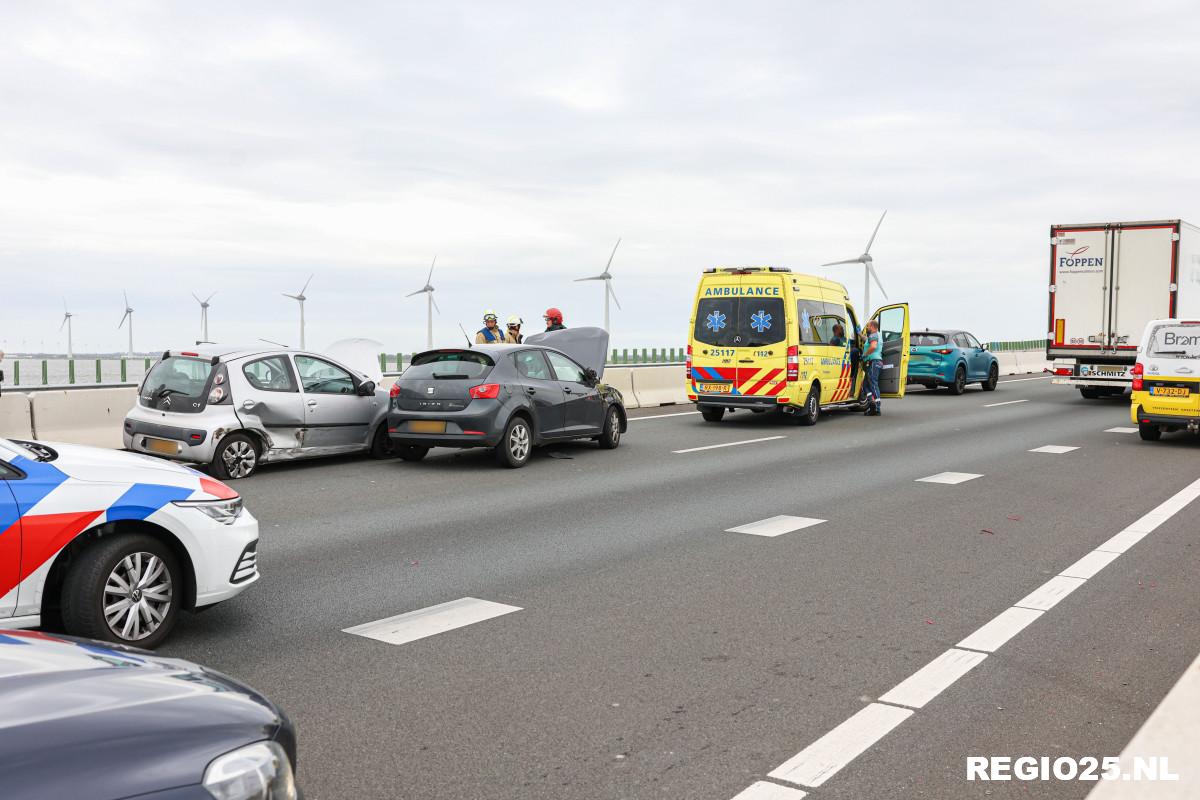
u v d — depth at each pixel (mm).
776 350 18062
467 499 10227
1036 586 6676
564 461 13406
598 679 4832
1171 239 21125
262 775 2217
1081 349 22156
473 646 5355
